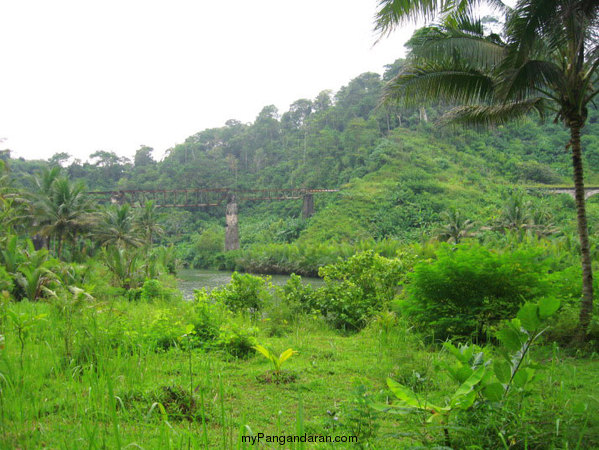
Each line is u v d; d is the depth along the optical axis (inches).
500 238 1515.7
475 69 315.3
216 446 118.1
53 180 1222.3
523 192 2497.5
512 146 3297.2
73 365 183.6
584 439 102.3
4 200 1075.3
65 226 1158.3
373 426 119.4
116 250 897.5
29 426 116.6
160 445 103.8
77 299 261.9
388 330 309.3
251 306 434.0
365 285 451.5
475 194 2598.4
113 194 2224.4
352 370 215.2
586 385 173.3
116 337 223.8
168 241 2960.1
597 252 895.1
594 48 267.7
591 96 283.6
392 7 263.0
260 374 200.7
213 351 248.8
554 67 272.8
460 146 3255.4
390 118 3479.3
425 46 297.6
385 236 2262.6
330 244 2180.1
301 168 3484.3
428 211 2415.1
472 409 112.2
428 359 198.8
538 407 120.4
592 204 2316.7
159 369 196.5
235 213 2471.7
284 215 3208.7
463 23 300.7
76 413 127.4
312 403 163.3
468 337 282.7
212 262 2411.4
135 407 139.0
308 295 430.6
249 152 4143.7
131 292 735.1
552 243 1190.9
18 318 182.7
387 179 2783.0
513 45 264.2
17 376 145.8
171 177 3634.4
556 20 247.4
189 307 338.0
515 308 285.3
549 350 243.1
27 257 730.2
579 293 313.0
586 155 2974.9
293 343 290.5
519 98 290.7
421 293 310.0
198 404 150.0
